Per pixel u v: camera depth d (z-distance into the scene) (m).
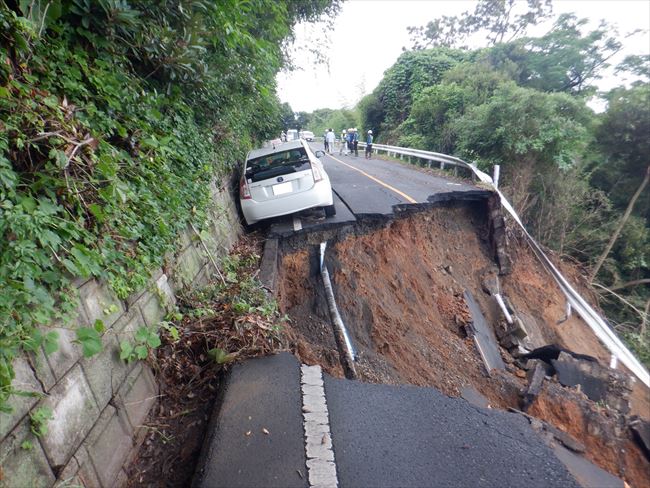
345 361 4.69
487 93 15.38
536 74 19.14
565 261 11.81
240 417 2.51
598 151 13.15
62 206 2.01
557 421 5.63
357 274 6.32
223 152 6.27
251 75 5.68
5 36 1.87
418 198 8.12
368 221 6.94
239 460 2.18
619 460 5.22
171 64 3.26
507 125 10.88
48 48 2.19
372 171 13.02
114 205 2.40
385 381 4.81
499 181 11.54
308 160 6.44
